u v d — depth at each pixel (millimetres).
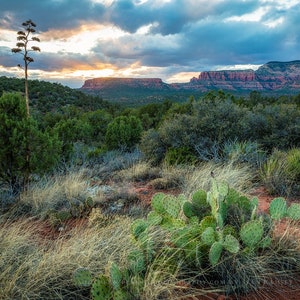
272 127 8219
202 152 7430
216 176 5312
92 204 4637
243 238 2539
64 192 5395
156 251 2668
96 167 8742
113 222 3676
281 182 5203
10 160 5875
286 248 2760
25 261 2566
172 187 5891
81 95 68812
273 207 2947
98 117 24547
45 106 51219
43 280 2363
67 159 8656
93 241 2904
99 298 2033
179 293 2254
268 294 2332
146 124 24922
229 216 2883
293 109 8508
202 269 2467
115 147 12391
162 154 8156
